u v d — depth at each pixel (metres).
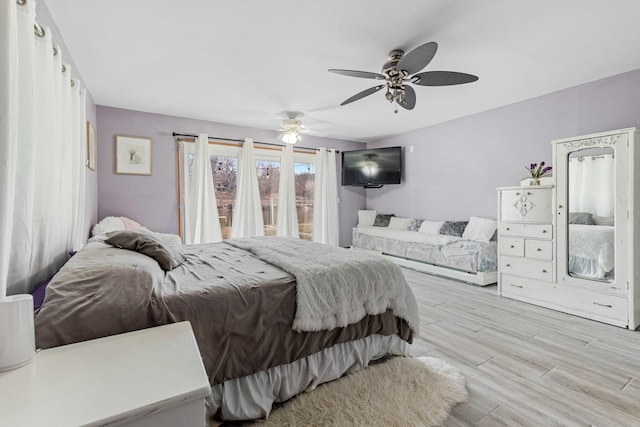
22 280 1.23
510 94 3.46
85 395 0.67
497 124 3.99
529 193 3.15
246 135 4.84
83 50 2.35
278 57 2.50
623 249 2.54
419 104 3.81
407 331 2.01
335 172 5.83
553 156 2.98
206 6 1.84
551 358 2.03
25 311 0.82
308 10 1.88
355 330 1.79
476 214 4.32
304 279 1.66
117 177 3.84
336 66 2.66
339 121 4.59
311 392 1.64
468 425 1.41
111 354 0.87
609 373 1.85
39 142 1.45
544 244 3.04
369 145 6.26
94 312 1.12
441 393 1.61
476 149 4.27
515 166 3.81
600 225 2.69
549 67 2.74
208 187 4.40
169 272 1.77
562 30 2.13
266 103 3.68
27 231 1.25
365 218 6.02
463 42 2.28
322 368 1.71
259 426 1.41
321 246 2.56
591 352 2.12
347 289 1.77
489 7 1.87
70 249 2.04
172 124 4.22
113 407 0.63
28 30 1.23
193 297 1.37
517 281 3.27
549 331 2.47
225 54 2.44
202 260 2.16
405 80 2.39
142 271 1.35
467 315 2.82
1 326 0.78
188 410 0.69
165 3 1.81
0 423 0.58
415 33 2.15
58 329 1.04
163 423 0.67
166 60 2.54
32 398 0.66
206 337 1.34
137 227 3.71
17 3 1.20
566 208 2.89
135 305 1.20
